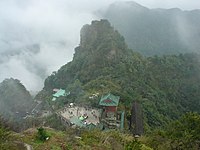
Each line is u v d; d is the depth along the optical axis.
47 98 108.69
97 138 37.81
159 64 127.81
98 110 73.25
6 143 28.08
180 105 109.50
